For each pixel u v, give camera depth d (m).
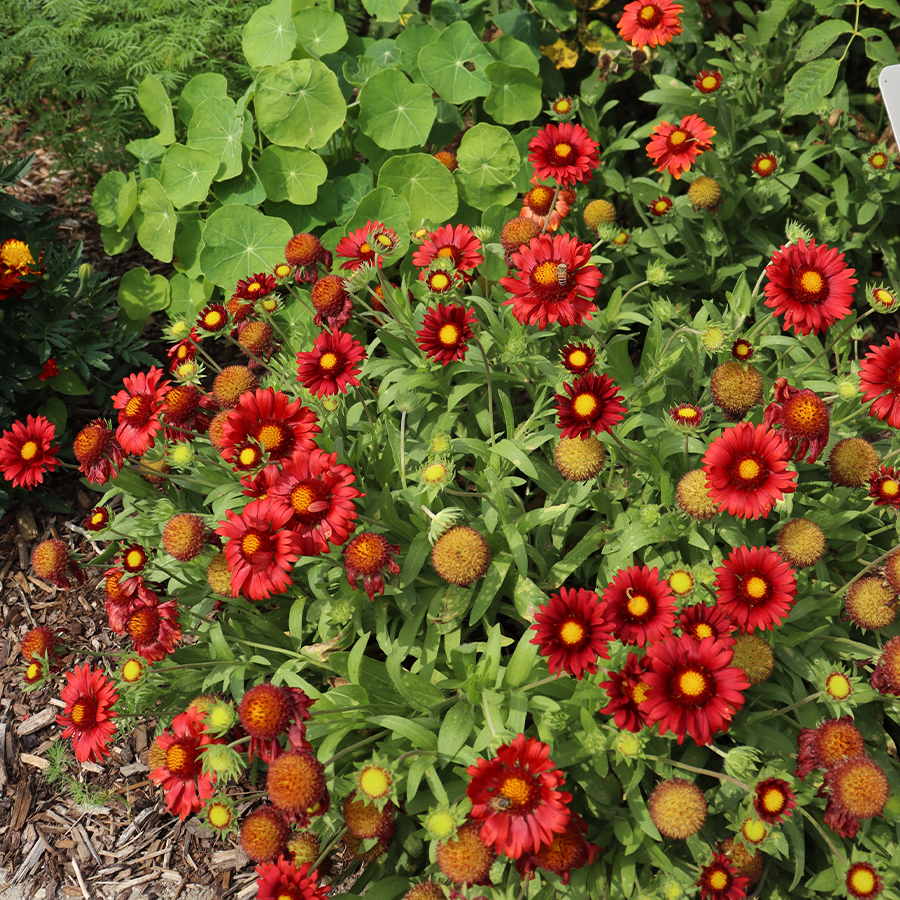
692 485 0.90
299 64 1.33
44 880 1.04
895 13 1.28
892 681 0.84
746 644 0.88
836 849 0.84
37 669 0.96
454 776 0.92
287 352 1.20
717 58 1.43
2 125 1.53
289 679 0.92
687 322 1.17
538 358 1.04
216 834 1.05
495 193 1.39
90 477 0.98
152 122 1.42
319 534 0.87
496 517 0.98
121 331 1.33
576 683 0.91
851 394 0.96
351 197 1.42
